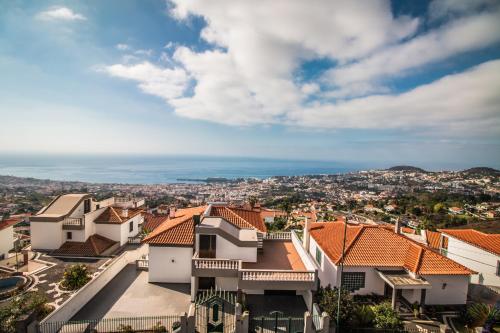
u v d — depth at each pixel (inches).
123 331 623.8
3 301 769.6
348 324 649.6
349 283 864.3
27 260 1085.1
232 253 857.5
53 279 933.2
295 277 738.2
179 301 788.6
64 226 1256.8
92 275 975.0
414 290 829.2
